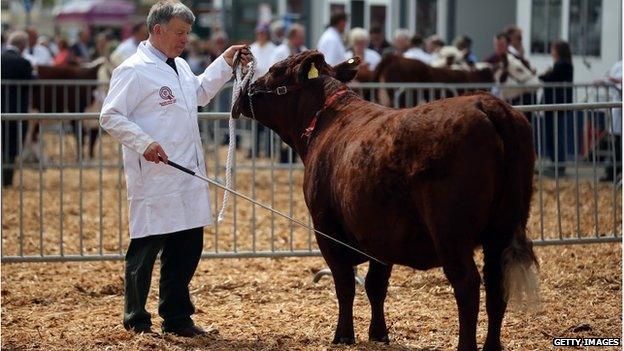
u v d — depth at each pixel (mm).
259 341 10297
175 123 10211
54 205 19938
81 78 26750
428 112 8500
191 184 10297
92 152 26125
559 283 12727
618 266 13539
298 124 10156
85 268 14398
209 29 50812
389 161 8586
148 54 10250
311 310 11734
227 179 10484
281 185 22125
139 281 10414
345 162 9133
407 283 12883
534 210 17875
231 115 10516
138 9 54344
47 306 12305
